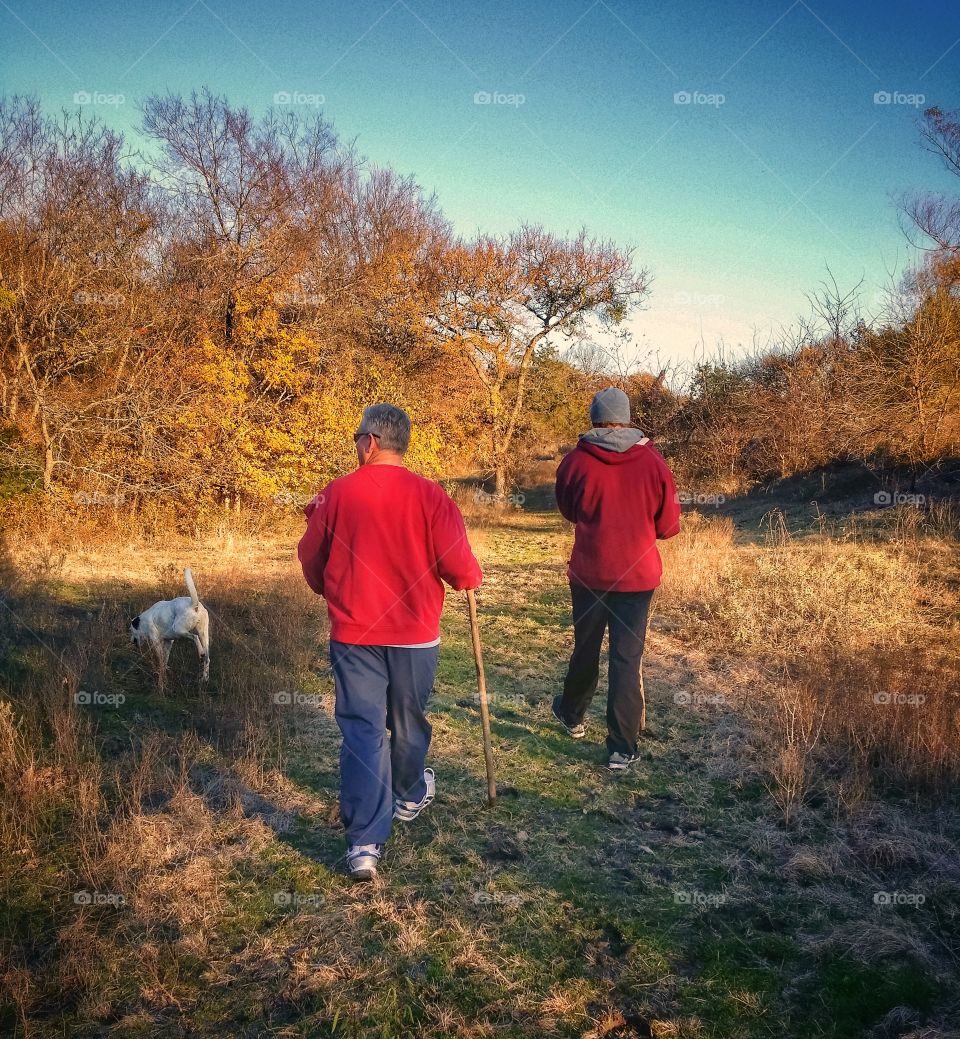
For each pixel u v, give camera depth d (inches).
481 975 96.0
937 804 133.8
